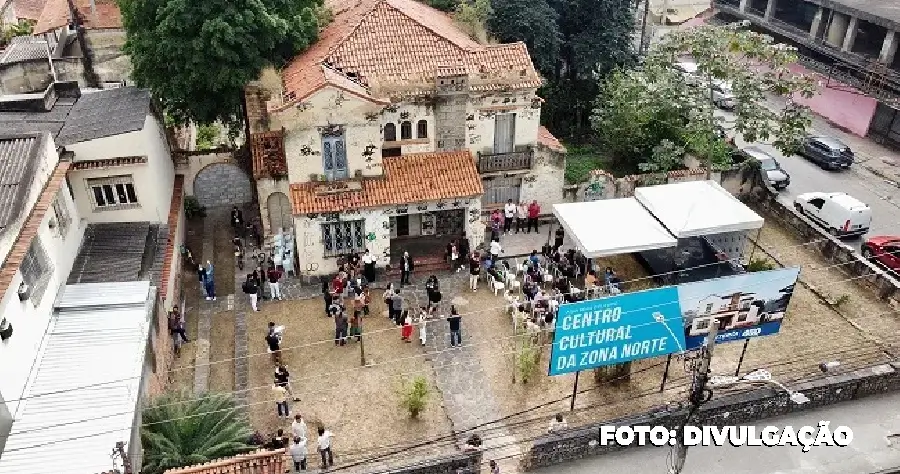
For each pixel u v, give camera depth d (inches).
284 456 752.3
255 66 1184.8
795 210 1453.0
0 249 710.5
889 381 944.3
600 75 1665.8
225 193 1462.8
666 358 1003.9
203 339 1043.3
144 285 932.0
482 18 1507.1
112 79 1628.9
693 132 1359.5
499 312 1094.4
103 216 1055.6
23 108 1115.9
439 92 1134.4
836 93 1875.0
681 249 1192.2
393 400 930.7
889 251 1245.7
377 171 1131.9
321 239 1127.0
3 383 706.2
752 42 1264.8
